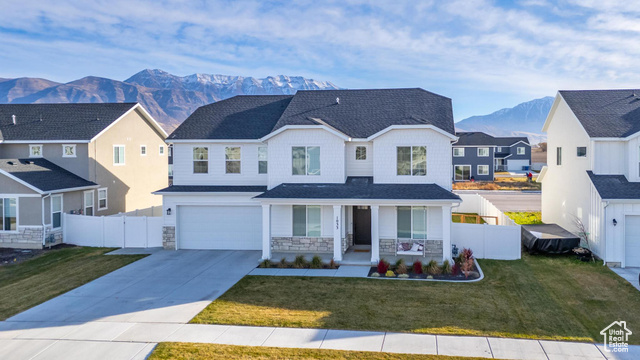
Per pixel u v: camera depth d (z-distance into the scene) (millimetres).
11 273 19609
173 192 23000
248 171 23797
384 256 20844
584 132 21438
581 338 11734
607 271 18141
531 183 55094
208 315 13562
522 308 14016
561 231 21703
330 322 12930
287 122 23047
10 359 10922
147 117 34312
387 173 21438
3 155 29188
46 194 24078
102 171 29312
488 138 65250
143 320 13289
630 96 23484
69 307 14656
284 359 10609
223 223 23328
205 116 25891
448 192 19750
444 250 19016
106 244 24469
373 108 24281
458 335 11945
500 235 20453
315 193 20188
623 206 18766
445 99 24672
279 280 17391
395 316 13367
